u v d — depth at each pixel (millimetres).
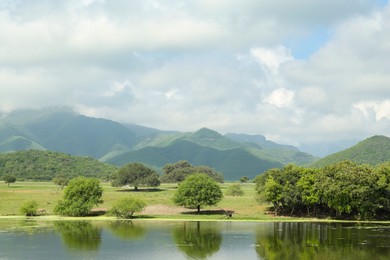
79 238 91312
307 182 130000
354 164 134875
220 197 138000
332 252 76875
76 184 136000
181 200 135875
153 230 103062
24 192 181250
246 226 111188
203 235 95750
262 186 138875
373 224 116312
